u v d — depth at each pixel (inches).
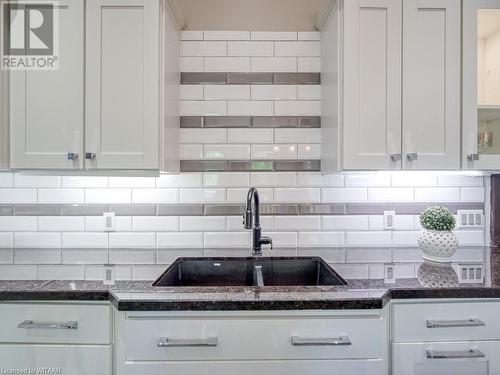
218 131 66.5
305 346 39.8
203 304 38.8
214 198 66.3
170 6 57.6
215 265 58.9
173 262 56.1
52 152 52.9
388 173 60.1
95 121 52.7
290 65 67.0
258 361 39.6
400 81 53.1
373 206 66.8
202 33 66.7
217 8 66.8
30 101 53.0
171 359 39.4
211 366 39.5
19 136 53.0
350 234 66.7
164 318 39.5
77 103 52.7
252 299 39.0
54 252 62.5
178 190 66.1
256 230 59.8
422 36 53.3
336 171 55.7
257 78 66.9
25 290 41.3
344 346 40.0
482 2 53.8
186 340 39.3
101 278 47.0
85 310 41.2
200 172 66.3
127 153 52.7
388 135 53.1
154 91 52.7
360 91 52.8
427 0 53.2
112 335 41.1
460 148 53.9
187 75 66.5
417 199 66.9
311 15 67.1
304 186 66.8
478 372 42.3
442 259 55.8
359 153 52.9
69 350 41.0
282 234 66.5
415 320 41.9
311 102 67.0
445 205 66.9
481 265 53.6
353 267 52.8
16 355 41.2
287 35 67.1
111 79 52.7
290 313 39.7
